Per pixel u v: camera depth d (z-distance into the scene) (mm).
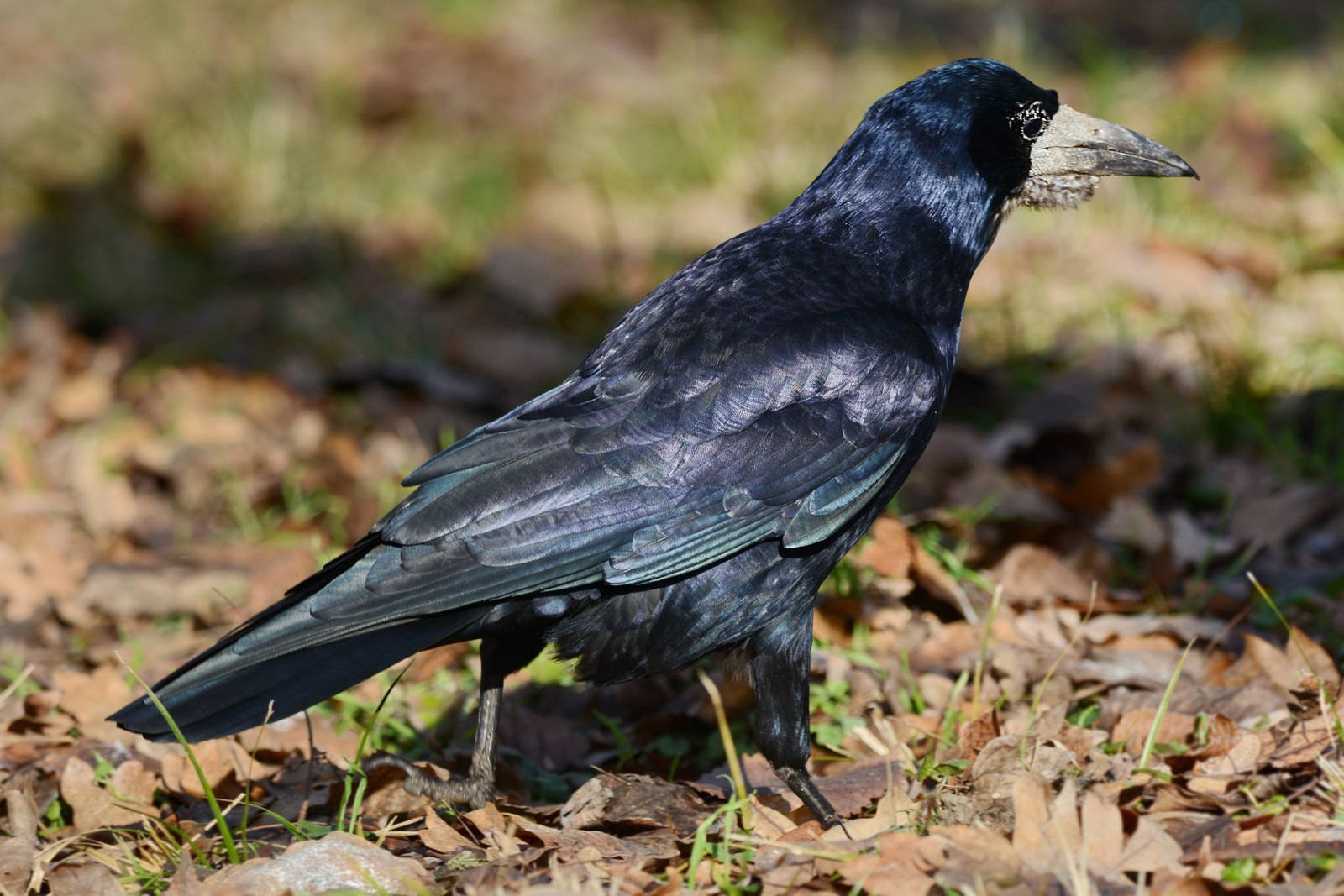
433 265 17797
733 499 7266
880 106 8125
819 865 6387
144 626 10602
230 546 11578
